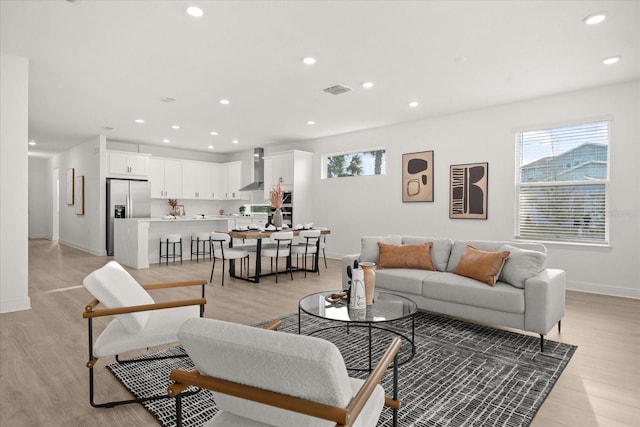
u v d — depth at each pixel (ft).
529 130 17.22
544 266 10.34
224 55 12.36
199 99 17.29
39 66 13.35
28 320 11.60
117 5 9.39
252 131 24.45
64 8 9.52
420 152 21.07
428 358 8.92
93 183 27.55
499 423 6.24
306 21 10.14
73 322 11.44
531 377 7.93
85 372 8.04
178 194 31.12
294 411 3.34
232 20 10.09
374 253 13.78
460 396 7.14
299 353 3.23
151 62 12.97
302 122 21.80
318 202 26.66
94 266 21.84
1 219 12.28
